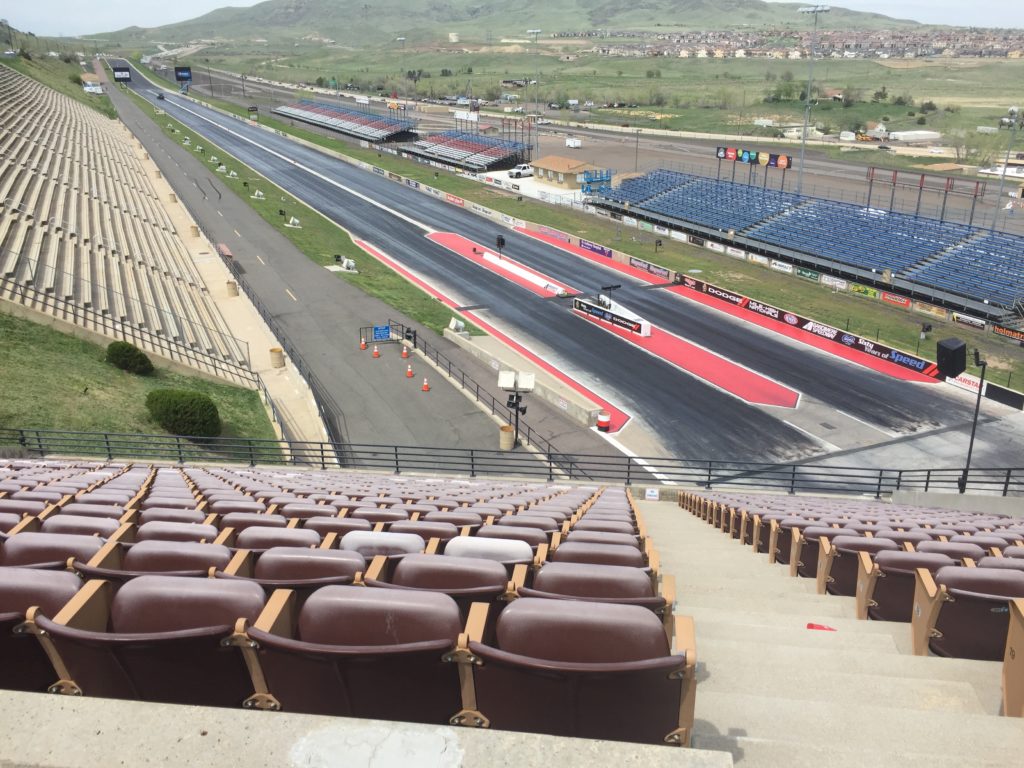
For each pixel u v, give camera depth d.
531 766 2.26
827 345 45.12
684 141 122.56
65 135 80.62
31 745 2.32
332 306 49.34
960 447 33.41
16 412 25.28
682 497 23.67
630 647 3.30
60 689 3.37
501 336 46.31
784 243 59.34
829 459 32.69
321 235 68.25
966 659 5.62
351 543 5.71
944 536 9.21
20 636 3.26
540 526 8.06
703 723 4.38
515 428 33.25
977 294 46.62
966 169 94.31
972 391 38.53
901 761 3.55
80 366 30.36
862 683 5.16
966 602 5.55
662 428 35.31
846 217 61.69
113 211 56.59
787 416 36.47
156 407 27.81
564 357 43.34
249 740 2.35
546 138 126.75
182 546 4.72
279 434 30.89
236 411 32.31
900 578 6.92
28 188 50.53
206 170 93.56
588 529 8.02
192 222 64.50
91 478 13.74
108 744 2.33
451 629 3.36
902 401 37.81
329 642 3.41
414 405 36.09
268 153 113.06
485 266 61.66
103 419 27.00
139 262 46.19
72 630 3.18
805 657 5.69
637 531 9.02
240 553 4.73
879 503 22.36
